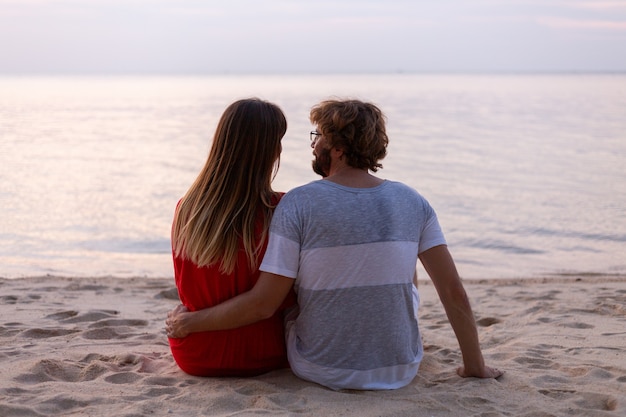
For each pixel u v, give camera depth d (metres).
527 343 4.23
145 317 5.14
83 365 3.54
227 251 3.12
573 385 3.30
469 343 3.30
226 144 3.14
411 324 3.20
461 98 86.94
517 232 12.56
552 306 5.58
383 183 3.14
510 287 7.20
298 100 80.50
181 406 2.91
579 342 4.26
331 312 3.06
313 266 3.02
